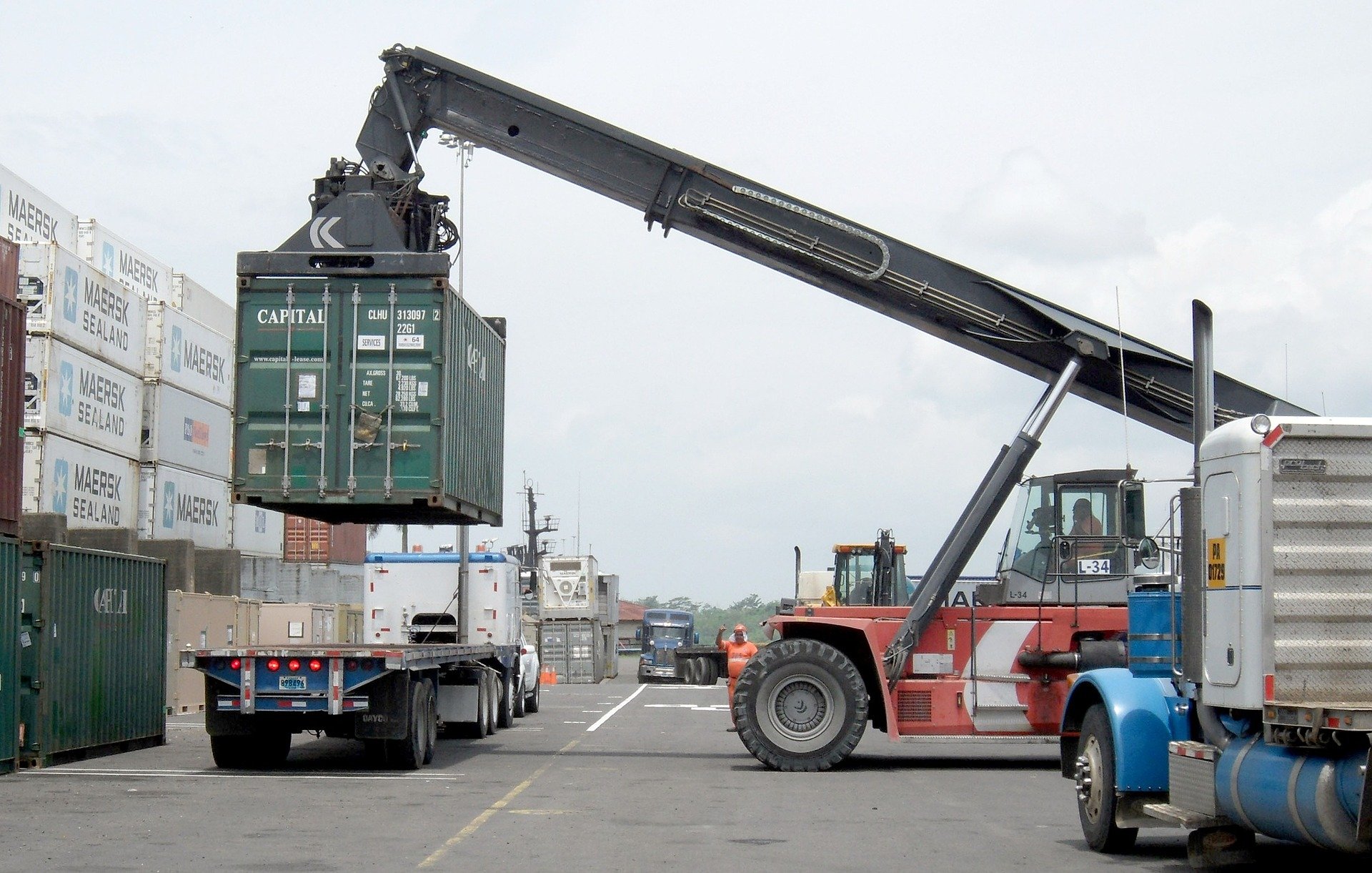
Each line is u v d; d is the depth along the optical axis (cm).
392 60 1755
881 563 2105
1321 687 808
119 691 1794
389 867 920
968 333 1756
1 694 1498
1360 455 827
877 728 1680
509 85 1758
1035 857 983
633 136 1759
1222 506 852
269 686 1517
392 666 1505
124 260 3616
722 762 1712
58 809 1224
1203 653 870
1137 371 1714
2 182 2959
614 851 995
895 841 1055
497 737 2158
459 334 1700
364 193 1661
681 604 18625
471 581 2333
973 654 1647
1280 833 795
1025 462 1664
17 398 1575
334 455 1598
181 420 3688
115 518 3288
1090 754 1016
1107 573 1677
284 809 1226
